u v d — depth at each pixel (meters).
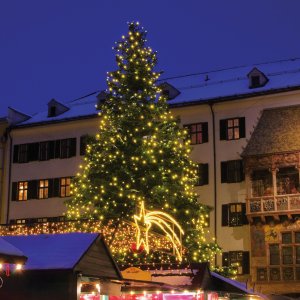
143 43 37.12
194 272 15.88
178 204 34.56
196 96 44.44
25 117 49.78
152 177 33.81
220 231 40.44
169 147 35.22
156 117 36.47
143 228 20.22
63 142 46.62
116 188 33.97
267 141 39.22
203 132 42.50
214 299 17.38
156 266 16.09
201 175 41.88
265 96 41.22
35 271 12.53
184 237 34.25
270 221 38.72
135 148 34.50
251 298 20.08
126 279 13.75
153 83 36.59
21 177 47.31
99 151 35.25
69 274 12.48
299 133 38.81
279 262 38.12
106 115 36.03
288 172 38.91
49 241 13.70
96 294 13.58
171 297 15.42
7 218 46.88
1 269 11.57
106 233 19.03
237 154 41.16
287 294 37.59
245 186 40.28
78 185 35.53
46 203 45.97
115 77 36.69
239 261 39.47
